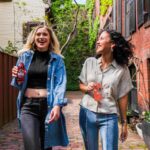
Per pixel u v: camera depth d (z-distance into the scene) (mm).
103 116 3805
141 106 9477
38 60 4094
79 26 25797
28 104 3969
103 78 3859
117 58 3883
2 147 7234
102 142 3803
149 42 8711
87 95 3910
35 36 4148
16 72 3980
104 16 19156
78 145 7340
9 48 16234
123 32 12984
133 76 9828
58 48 4254
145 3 9203
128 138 8008
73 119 11219
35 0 19000
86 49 26062
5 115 10016
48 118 3908
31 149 3797
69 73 25906
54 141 4000
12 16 18797
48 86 3998
